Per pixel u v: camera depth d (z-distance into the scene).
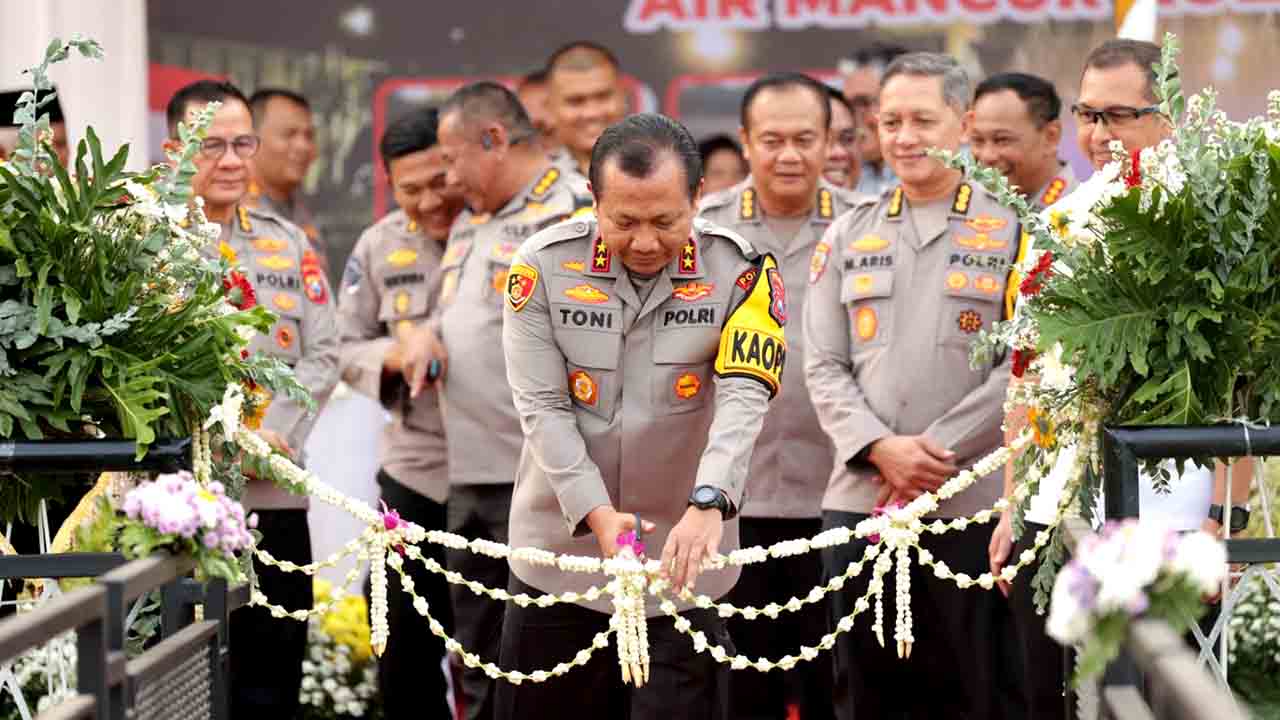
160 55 9.62
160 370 5.00
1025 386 5.29
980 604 6.80
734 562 5.25
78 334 4.89
